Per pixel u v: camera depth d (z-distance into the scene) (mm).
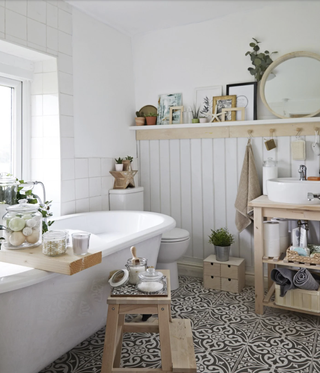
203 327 2443
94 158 3270
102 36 3379
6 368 1643
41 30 2717
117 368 1748
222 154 3375
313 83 2949
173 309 2736
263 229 2645
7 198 2064
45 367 1977
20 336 1646
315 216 2453
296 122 2980
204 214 3508
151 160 3762
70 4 2998
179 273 3631
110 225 3148
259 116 3207
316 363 2006
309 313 2479
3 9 2416
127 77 3744
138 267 1885
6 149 2891
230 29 3305
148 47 3740
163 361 1716
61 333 1908
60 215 2908
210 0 3016
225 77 3352
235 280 3061
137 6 3107
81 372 1931
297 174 3053
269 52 3137
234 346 2199
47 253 1622
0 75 2746
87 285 1995
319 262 2436
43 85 2928
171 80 3635
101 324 2258
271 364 2002
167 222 2703
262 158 3186
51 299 1759
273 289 2883
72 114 3010
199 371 1938
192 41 3500
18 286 1503
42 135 2955
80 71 3105
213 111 3361
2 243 1774
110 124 3482
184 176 3590
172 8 3160
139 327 1960
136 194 3543
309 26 2977
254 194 3082
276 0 3031
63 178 2916
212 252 3492
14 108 2898
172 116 3594
